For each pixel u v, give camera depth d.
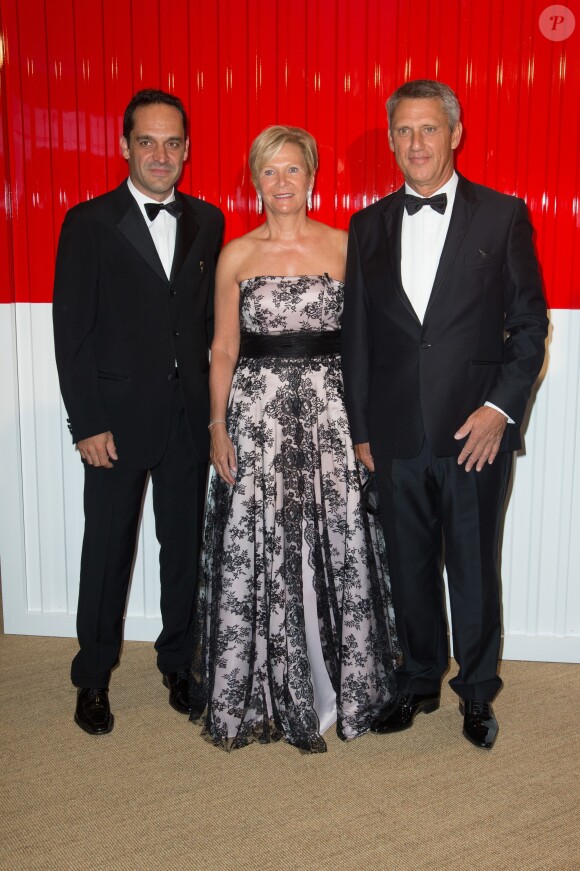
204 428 2.62
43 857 1.97
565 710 2.69
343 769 2.35
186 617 2.73
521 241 2.37
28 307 3.09
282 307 2.46
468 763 2.37
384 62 2.88
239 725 2.49
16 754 2.42
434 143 2.30
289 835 2.05
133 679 2.92
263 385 2.49
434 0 2.83
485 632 2.47
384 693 2.60
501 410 2.30
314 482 2.51
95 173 2.99
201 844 2.02
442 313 2.34
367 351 2.47
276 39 2.89
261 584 2.52
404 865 1.93
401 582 2.52
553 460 3.00
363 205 2.95
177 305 2.51
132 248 2.46
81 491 3.18
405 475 2.44
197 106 2.94
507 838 2.03
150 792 2.23
